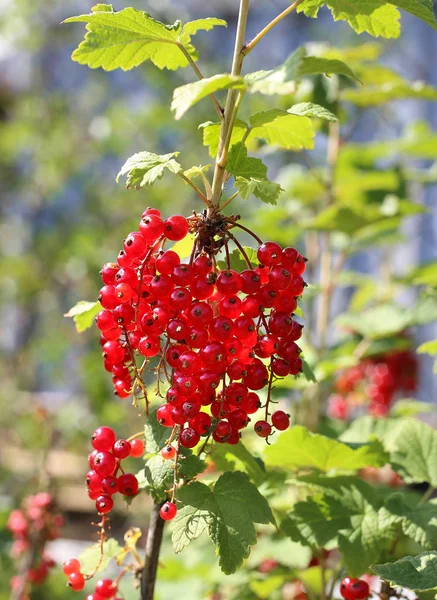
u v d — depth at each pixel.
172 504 0.41
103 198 1.50
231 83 0.39
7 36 1.59
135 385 0.42
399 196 0.90
